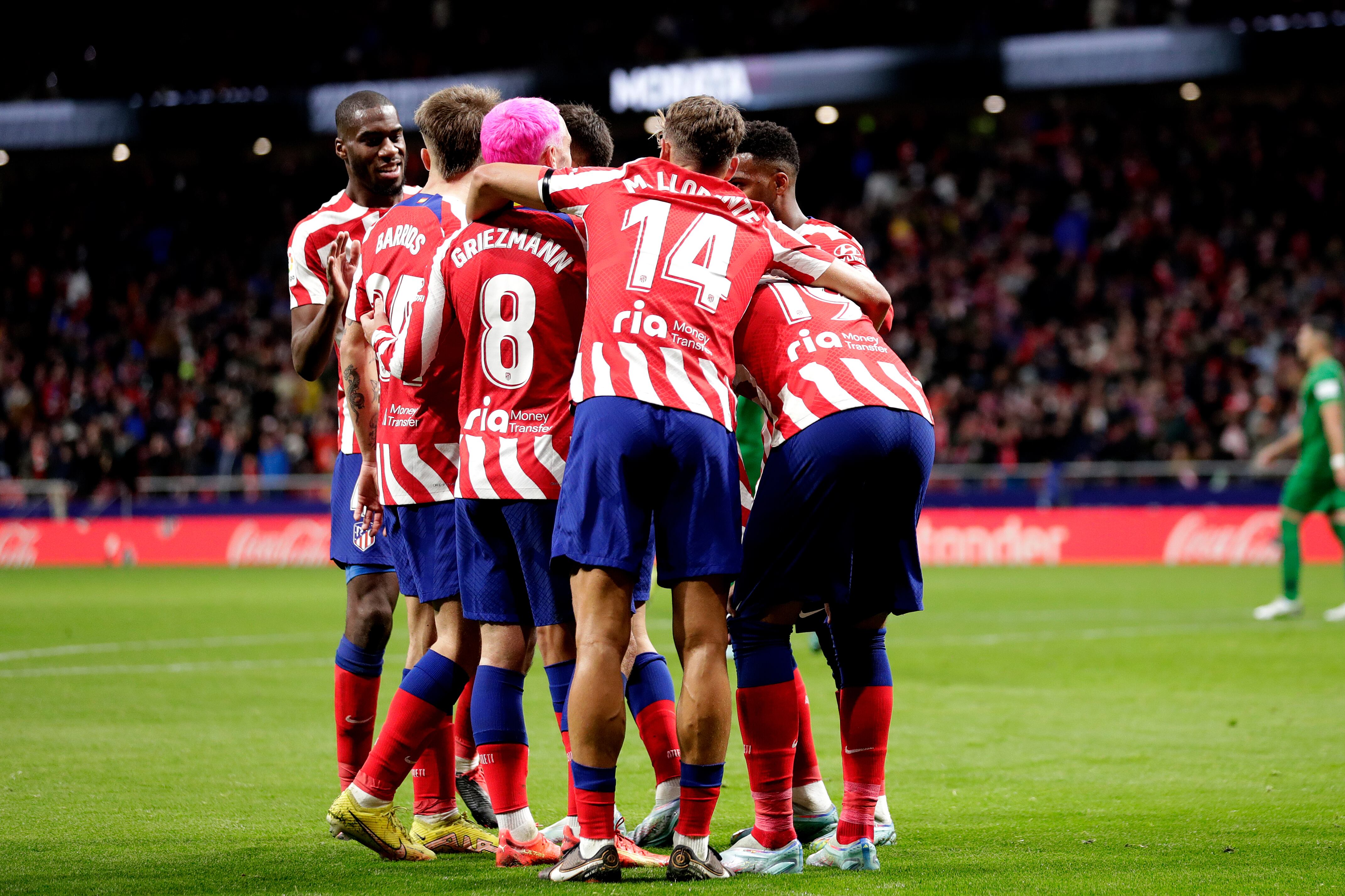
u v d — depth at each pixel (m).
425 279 13.62
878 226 94.31
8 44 96.25
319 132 86.38
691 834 12.20
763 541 12.81
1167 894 11.23
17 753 19.00
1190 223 89.12
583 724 11.95
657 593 52.66
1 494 78.44
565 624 12.93
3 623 39.59
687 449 12.04
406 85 85.50
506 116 13.20
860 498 13.07
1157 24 80.94
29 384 93.75
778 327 13.20
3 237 105.88
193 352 93.69
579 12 93.25
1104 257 87.19
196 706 23.78
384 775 12.96
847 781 12.98
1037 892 11.36
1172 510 66.00
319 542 72.06
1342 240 86.31
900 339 84.25
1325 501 39.12
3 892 11.46
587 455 11.98
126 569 69.69
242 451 80.56
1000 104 86.94
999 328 84.69
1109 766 18.41
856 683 13.14
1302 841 13.75
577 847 12.15
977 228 91.94
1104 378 75.75
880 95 79.88
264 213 104.19
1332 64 73.25
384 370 13.86
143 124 88.44
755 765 12.79
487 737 13.03
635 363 12.03
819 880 12.00
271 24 94.50
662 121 13.13
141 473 80.19
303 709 23.52
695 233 12.39
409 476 13.67
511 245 12.80
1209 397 73.75
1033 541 67.56
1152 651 31.75
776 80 81.00
